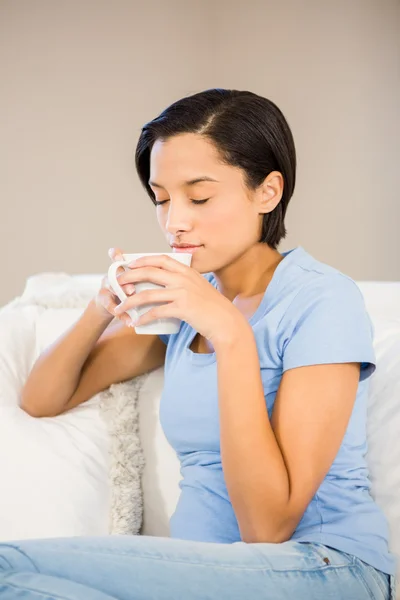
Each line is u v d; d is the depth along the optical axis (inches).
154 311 43.3
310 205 167.2
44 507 53.6
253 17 168.1
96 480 55.3
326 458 42.9
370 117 159.5
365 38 158.2
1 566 35.2
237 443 42.4
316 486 42.7
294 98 166.9
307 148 166.7
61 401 57.3
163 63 169.5
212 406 47.6
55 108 165.2
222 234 47.1
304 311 46.0
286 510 42.0
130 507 55.0
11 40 162.6
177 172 46.1
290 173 48.9
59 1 163.6
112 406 57.7
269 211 48.9
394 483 50.1
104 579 36.0
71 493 54.1
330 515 44.1
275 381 46.9
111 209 168.7
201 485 48.1
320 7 162.2
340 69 161.5
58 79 164.9
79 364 57.0
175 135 46.1
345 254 165.3
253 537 42.9
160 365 59.0
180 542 39.1
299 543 41.5
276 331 46.5
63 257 167.8
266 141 47.3
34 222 166.2
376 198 161.0
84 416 57.9
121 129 167.9
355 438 47.2
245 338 43.6
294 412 43.3
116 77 167.3
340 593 39.5
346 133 162.4
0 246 165.9
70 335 56.7
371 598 40.5
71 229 167.6
